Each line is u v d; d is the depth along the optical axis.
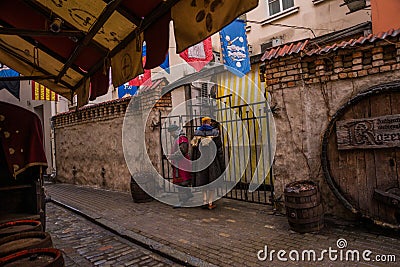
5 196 4.31
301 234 4.18
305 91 4.90
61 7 3.53
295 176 5.02
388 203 3.80
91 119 9.96
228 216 5.36
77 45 4.19
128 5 3.14
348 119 4.25
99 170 9.72
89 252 4.22
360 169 4.18
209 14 2.27
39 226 3.34
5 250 2.58
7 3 3.74
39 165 3.97
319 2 8.19
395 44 3.96
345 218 4.54
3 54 5.34
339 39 6.43
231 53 6.87
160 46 3.04
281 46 5.34
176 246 4.08
